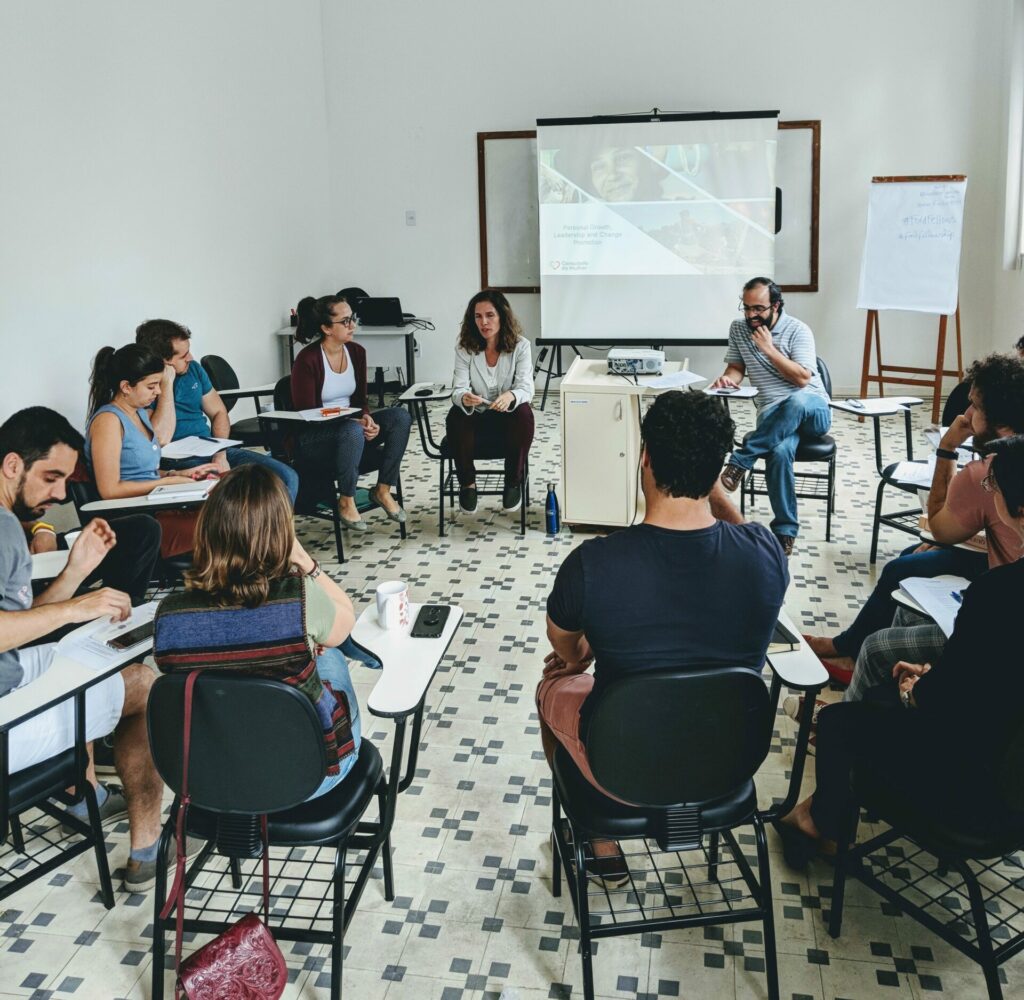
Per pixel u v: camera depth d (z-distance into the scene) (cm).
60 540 310
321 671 211
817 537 468
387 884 233
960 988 204
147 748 234
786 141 764
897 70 739
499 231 825
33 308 489
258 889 236
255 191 721
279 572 184
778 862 244
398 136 823
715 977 209
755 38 755
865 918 224
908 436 449
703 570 175
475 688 336
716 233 768
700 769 181
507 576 435
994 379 265
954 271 696
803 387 457
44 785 212
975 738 183
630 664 178
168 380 443
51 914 231
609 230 782
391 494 530
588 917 196
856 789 207
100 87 538
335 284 864
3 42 463
